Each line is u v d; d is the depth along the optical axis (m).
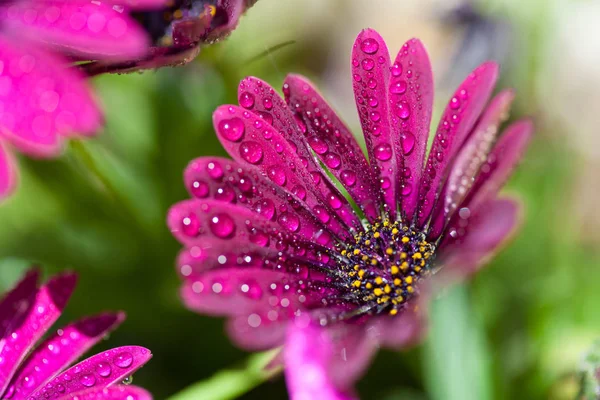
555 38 0.31
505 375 0.24
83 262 0.26
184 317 0.26
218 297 0.19
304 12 0.34
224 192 0.19
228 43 0.24
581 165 0.30
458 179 0.19
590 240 0.29
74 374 0.19
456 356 0.21
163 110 0.27
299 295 0.19
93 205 0.26
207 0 0.18
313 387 0.18
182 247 0.26
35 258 0.26
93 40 0.17
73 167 0.26
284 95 0.20
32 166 0.26
